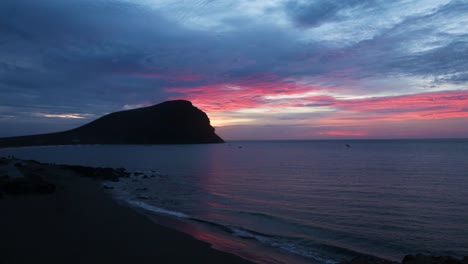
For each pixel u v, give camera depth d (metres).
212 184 31.28
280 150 118.12
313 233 14.29
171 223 14.51
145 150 112.75
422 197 23.97
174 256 9.66
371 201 22.39
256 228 14.77
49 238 10.62
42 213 14.27
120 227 12.73
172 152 100.56
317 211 19.09
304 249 11.77
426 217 17.78
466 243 13.36
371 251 12.27
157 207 19.03
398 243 13.23
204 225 14.67
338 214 18.34
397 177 36.31
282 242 12.55
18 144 151.00
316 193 25.89
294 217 17.44
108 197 20.98
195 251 10.21
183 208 19.25
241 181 33.72
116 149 120.31
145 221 13.92
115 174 36.62
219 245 11.38
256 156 80.81
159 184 30.94
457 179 33.88
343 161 61.50
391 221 16.78
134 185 29.84
